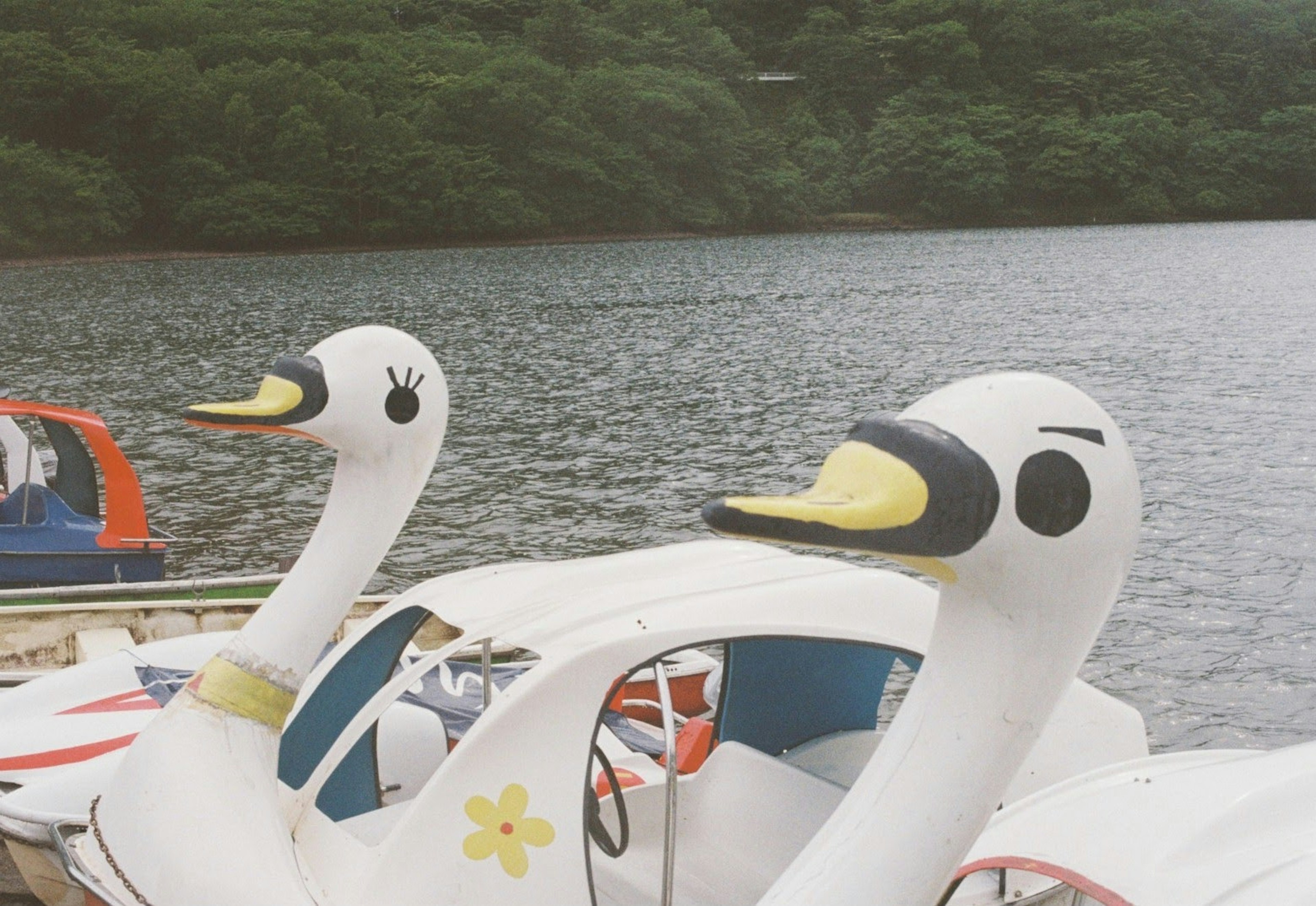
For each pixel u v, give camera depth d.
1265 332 41.75
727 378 32.59
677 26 136.62
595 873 4.80
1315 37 144.00
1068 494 2.21
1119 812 3.39
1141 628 12.77
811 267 77.12
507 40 138.38
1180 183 129.00
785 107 141.38
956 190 122.12
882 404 28.41
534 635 4.25
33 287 63.56
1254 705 10.94
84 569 11.06
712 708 7.31
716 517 2.02
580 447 23.03
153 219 90.44
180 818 3.70
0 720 5.70
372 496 4.21
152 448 22.03
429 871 3.83
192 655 6.24
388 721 5.59
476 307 52.94
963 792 2.38
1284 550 15.74
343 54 116.00
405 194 96.50
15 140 87.19
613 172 107.69
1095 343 39.62
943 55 139.25
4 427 12.28
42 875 4.94
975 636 2.35
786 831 4.94
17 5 97.12
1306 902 2.94
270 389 4.07
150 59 94.81
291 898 3.59
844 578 4.79
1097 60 143.50
